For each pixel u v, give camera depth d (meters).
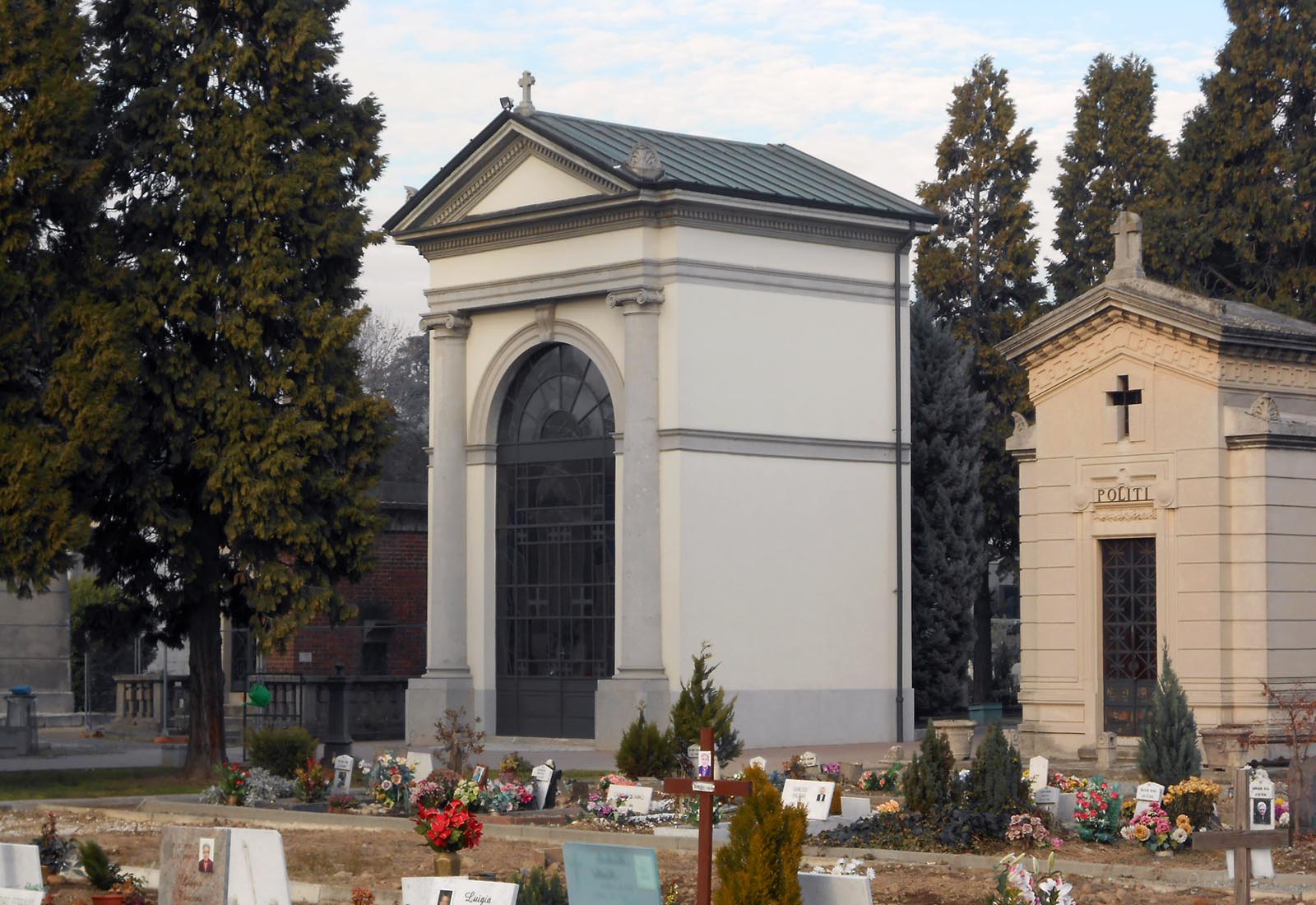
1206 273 49.75
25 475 29.47
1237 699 31.59
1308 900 17.91
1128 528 33.12
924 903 17.78
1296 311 47.44
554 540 39.91
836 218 39.41
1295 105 48.94
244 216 31.39
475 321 41.25
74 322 30.28
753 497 38.16
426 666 47.53
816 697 38.62
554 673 39.66
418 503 48.25
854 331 40.09
